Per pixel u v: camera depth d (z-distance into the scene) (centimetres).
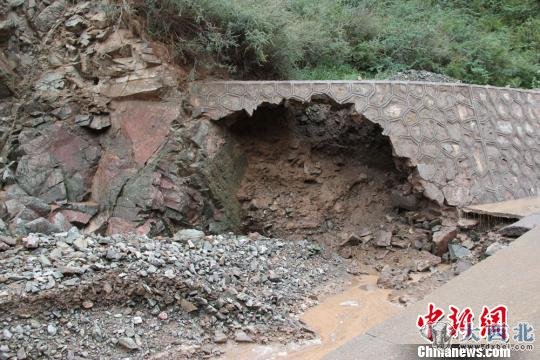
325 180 810
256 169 824
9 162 764
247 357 439
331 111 841
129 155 753
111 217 730
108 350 430
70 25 814
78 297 456
